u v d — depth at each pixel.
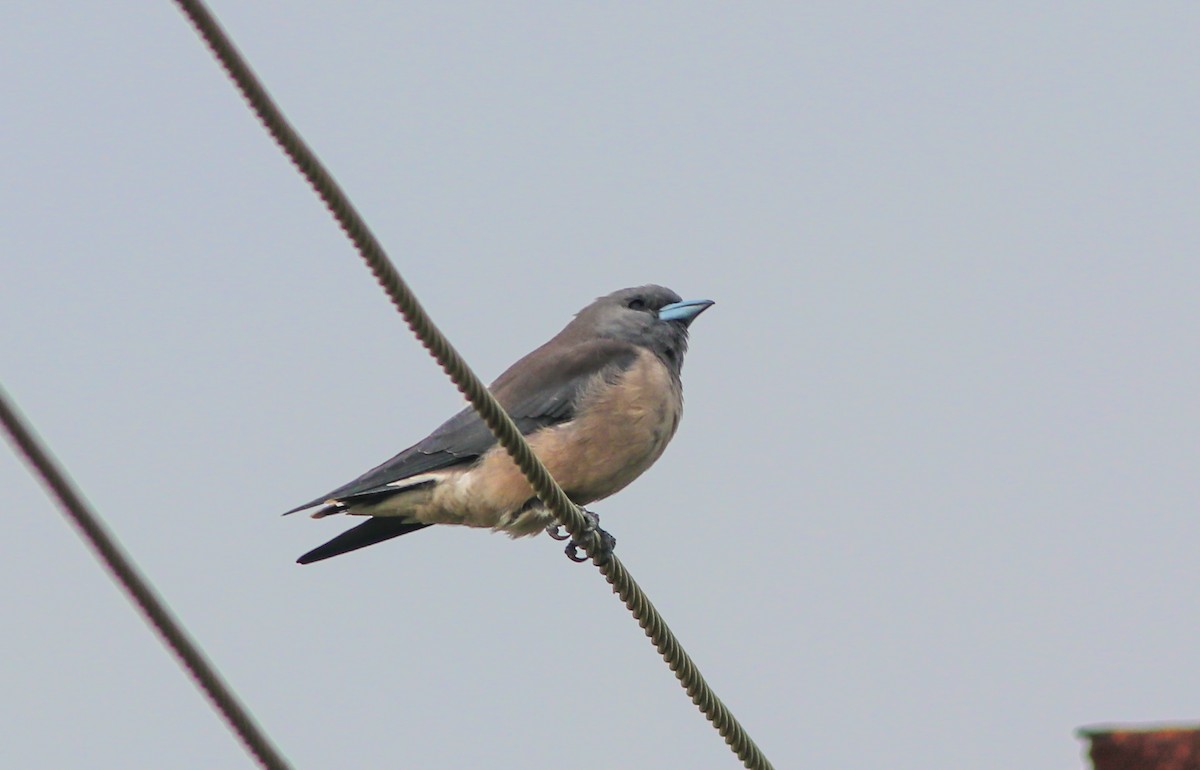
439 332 7.97
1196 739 4.20
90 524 4.36
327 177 6.64
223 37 5.90
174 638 4.66
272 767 4.98
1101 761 4.27
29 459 4.22
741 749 10.21
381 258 7.19
